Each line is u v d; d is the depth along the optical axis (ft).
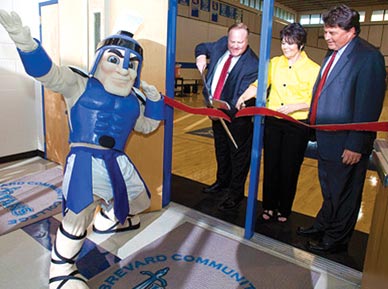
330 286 6.26
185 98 36.47
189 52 41.27
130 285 6.02
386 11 55.42
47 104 12.22
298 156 8.03
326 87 6.64
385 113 31.19
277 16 56.29
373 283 4.91
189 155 15.24
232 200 9.40
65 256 5.64
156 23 7.91
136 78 6.15
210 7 43.83
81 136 5.74
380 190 5.19
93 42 7.50
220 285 6.15
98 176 5.69
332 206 7.18
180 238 7.68
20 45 4.82
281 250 7.36
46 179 10.91
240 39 8.36
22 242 7.24
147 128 6.81
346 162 6.57
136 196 6.49
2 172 11.39
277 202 8.71
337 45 6.48
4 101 11.93
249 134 8.86
